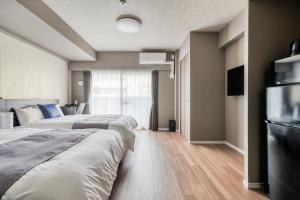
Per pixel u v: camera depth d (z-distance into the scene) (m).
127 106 6.15
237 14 3.32
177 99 5.79
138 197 1.97
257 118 2.17
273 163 1.94
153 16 3.39
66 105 5.36
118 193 2.04
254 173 2.17
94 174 1.19
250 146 2.17
